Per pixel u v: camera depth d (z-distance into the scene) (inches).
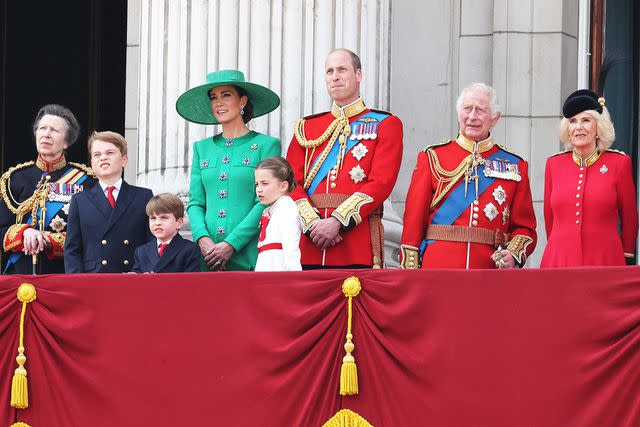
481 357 1149.1
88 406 1192.2
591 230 1285.7
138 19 1844.2
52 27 2063.2
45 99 2060.8
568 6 1749.5
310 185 1339.8
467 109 1330.0
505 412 1143.0
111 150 1352.1
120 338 1192.2
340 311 1170.0
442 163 1330.0
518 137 1733.5
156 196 1314.0
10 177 1401.3
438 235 1317.7
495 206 1317.7
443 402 1149.1
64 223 1382.9
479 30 1750.7
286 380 1167.0
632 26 1739.7
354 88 1350.9
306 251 1312.7
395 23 1763.0
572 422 1137.4
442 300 1157.1
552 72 1734.7
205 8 1546.5
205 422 1175.6
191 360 1182.3
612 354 1136.8
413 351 1155.9
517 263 1301.7
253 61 1528.1
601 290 1142.3
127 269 1339.8
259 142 1374.3
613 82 1743.4
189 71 1546.5
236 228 1331.2
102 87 2046.0
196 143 1400.1
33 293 1203.9
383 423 1154.7
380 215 1331.2
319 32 1530.5
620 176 1293.1
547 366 1142.3
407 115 1753.2
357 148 1331.2
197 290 1187.3
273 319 1175.0
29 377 1201.4
